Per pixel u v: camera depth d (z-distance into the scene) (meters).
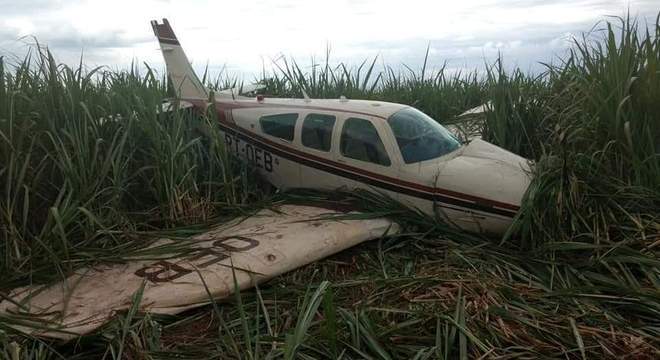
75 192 4.71
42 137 4.99
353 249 4.85
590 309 3.52
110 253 4.48
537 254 4.34
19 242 4.34
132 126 5.61
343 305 3.76
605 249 4.15
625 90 4.98
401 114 5.56
